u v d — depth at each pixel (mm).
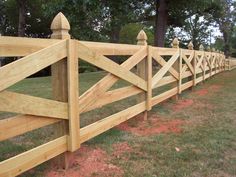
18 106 2686
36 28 25172
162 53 6254
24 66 2660
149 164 3646
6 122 2643
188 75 8922
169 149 4129
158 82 6117
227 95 8617
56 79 3232
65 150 3350
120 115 4566
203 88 10156
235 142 4477
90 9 11438
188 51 8625
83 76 13359
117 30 18406
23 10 22453
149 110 5719
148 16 17578
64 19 3176
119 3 12328
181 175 3385
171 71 6969
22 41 2680
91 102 3715
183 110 6504
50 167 3441
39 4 24203
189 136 4707
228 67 21109
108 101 4168
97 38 12555
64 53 3146
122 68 4391
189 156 3902
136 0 14555
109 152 3967
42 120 3004
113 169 3484
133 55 4812
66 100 3264
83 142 3830
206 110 6555
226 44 38094
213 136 4727
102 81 3934
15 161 2727
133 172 3424
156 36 15828
